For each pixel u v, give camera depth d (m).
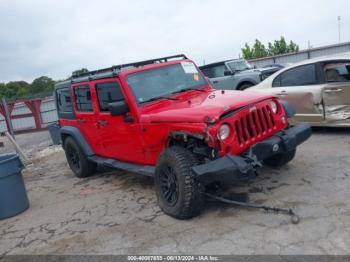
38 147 12.59
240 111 4.20
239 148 4.12
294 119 7.42
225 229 3.96
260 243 3.57
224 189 5.00
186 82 5.59
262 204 4.40
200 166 3.95
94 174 7.27
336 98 6.75
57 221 5.09
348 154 5.76
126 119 5.19
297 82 7.35
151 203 5.11
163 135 4.61
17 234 4.88
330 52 27.62
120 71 5.34
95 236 4.38
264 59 29.31
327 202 4.19
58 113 7.58
